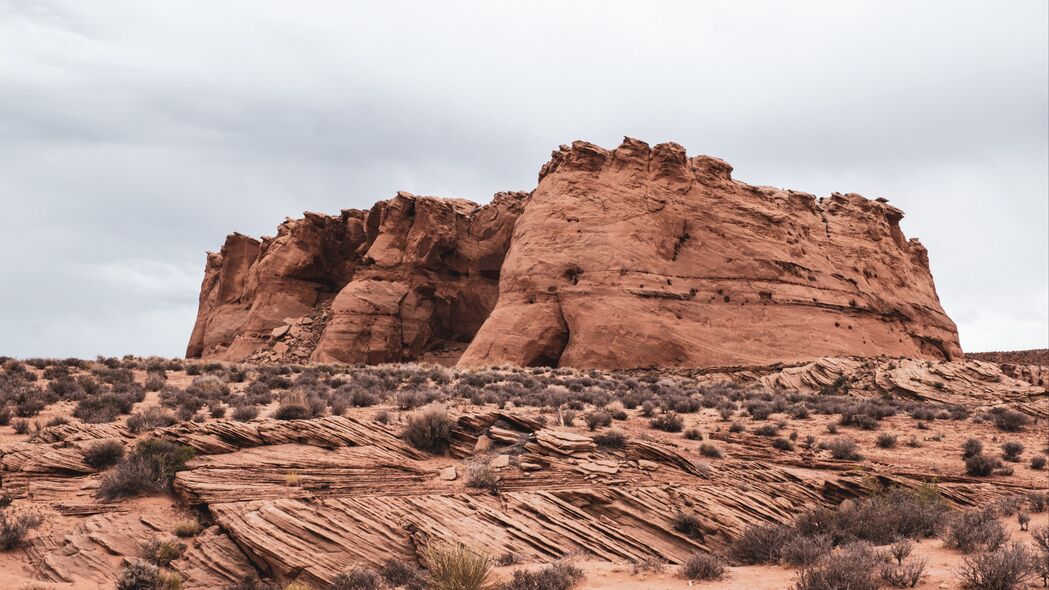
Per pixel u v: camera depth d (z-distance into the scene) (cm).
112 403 2125
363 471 1514
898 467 1892
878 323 5478
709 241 5275
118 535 1212
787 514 1516
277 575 1141
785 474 1739
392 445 1717
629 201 5338
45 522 1249
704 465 1723
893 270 6244
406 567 1153
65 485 1408
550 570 1022
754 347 4797
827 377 3925
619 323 4791
